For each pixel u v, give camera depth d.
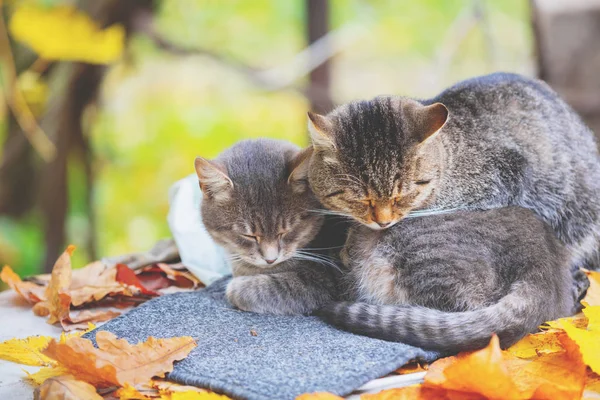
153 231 2.12
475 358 1.04
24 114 1.65
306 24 1.82
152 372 1.08
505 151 1.23
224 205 1.25
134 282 1.29
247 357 1.11
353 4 2.22
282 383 1.07
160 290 1.31
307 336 1.15
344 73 2.55
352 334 1.15
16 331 1.21
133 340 1.15
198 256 1.32
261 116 2.27
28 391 1.08
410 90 2.50
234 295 1.22
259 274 1.24
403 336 1.13
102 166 2.03
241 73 1.82
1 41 1.61
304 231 1.25
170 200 1.38
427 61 2.40
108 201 2.12
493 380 1.04
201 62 2.26
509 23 2.28
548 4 1.76
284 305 1.21
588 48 1.76
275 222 1.24
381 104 1.25
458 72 2.23
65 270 1.25
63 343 1.07
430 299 1.17
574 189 1.25
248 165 1.26
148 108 2.29
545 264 1.16
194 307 1.22
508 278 1.16
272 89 1.80
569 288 1.19
